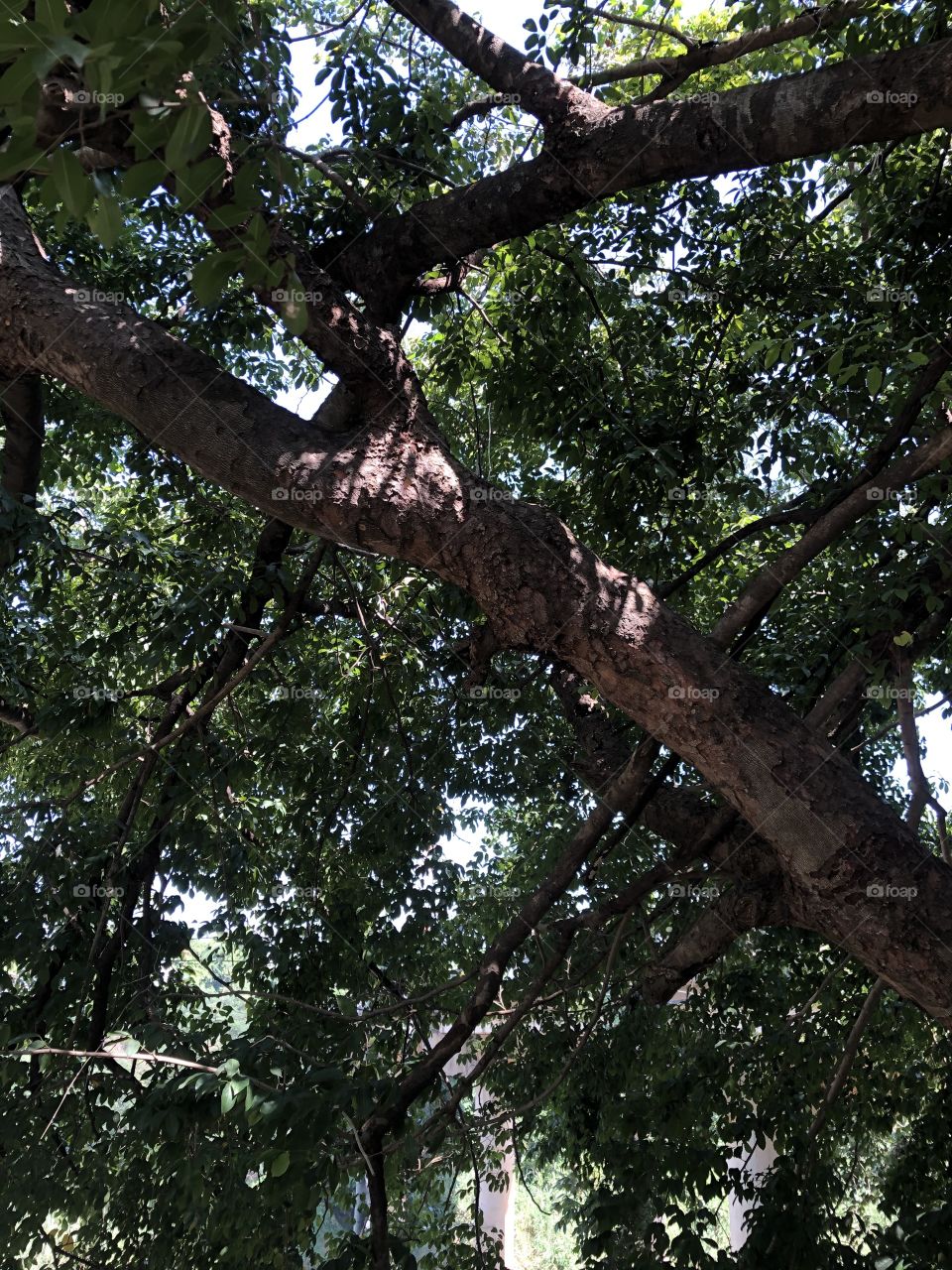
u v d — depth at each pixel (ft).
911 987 8.33
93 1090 14.47
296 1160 8.54
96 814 19.44
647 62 12.87
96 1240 14.64
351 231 15.11
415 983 20.89
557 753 23.34
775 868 13.01
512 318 18.76
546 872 22.80
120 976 15.83
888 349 13.56
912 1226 14.16
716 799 16.07
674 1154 15.19
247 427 9.80
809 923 9.97
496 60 11.93
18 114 3.90
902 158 16.75
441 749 22.17
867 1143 20.24
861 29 14.08
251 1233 12.14
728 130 10.03
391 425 10.16
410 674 21.71
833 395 17.93
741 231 18.42
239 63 13.88
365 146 15.34
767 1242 13.91
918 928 8.27
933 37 13.24
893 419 17.75
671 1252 13.93
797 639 17.33
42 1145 13.88
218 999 19.20
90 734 16.66
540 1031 20.16
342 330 10.19
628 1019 18.08
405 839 20.26
